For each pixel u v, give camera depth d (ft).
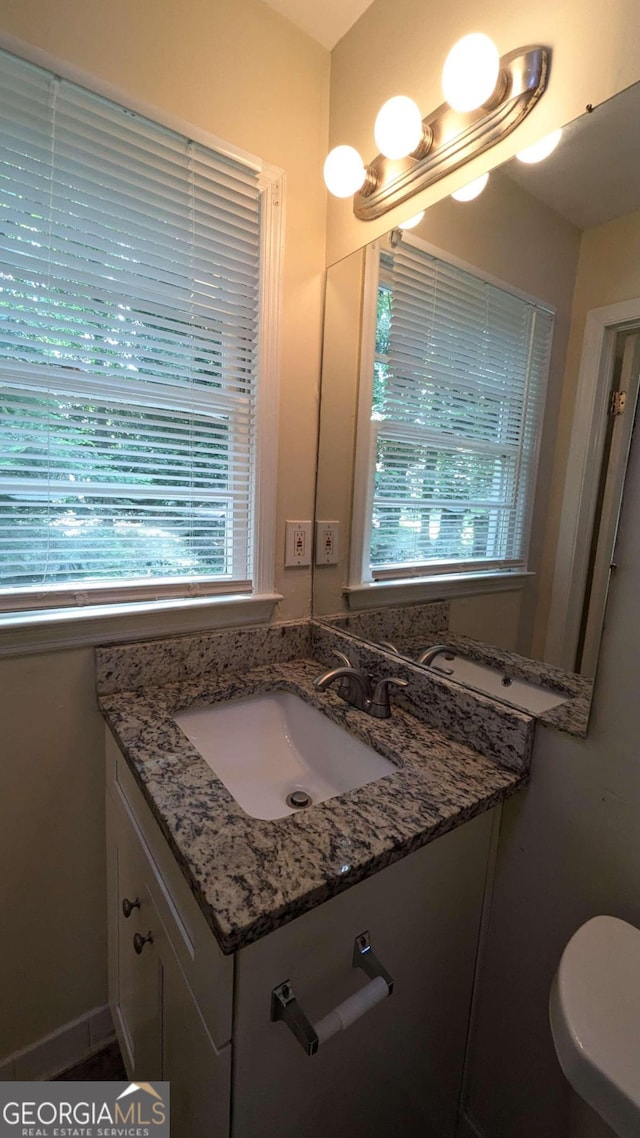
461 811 2.36
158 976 2.57
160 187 3.21
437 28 3.10
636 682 2.23
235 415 3.83
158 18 3.06
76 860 3.58
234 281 3.64
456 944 2.78
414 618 3.51
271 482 4.02
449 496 3.28
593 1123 2.07
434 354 3.34
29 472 3.05
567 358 2.57
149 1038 2.81
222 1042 1.86
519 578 2.80
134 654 3.52
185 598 3.72
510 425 2.84
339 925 2.07
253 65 3.50
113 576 3.46
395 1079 2.60
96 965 3.80
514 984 2.87
